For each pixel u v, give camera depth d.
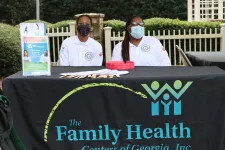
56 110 2.81
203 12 13.38
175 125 2.79
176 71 3.05
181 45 9.09
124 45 4.04
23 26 2.94
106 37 8.48
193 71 3.02
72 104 2.80
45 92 2.80
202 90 2.77
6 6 23.00
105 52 8.52
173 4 22.94
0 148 2.11
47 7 24.38
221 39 8.79
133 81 2.75
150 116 2.78
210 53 5.14
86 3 23.94
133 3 23.34
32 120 2.83
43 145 2.85
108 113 2.79
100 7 23.94
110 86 2.76
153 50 4.04
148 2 23.12
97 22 8.29
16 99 2.82
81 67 3.48
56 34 9.10
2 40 8.41
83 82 2.77
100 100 2.78
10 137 2.24
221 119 2.79
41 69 2.92
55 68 3.42
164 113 2.78
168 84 2.75
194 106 2.78
